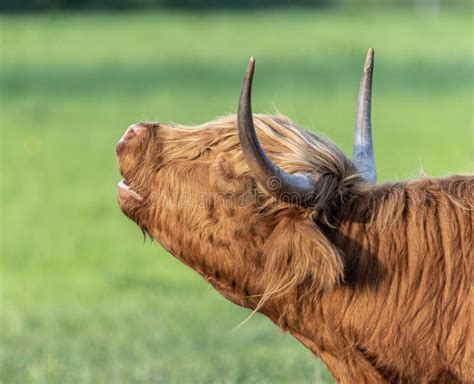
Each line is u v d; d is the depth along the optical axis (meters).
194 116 77.12
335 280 13.19
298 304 13.83
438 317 13.63
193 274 38.06
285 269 13.23
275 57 123.12
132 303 32.75
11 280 37.59
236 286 14.01
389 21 177.25
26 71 110.69
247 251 13.66
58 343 26.72
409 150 62.09
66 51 130.25
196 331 28.11
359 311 13.80
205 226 13.81
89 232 45.97
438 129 72.62
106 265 40.03
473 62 118.94
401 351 13.77
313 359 22.94
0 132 74.19
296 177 13.04
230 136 13.94
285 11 199.38
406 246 13.81
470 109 83.88
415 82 101.81
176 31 154.75
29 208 50.66
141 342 26.72
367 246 13.77
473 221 13.81
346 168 13.81
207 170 13.86
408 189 14.13
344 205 13.85
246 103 12.28
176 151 14.09
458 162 56.12
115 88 97.38
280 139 13.72
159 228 14.25
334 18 182.12
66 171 60.28
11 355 25.19
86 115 81.62
